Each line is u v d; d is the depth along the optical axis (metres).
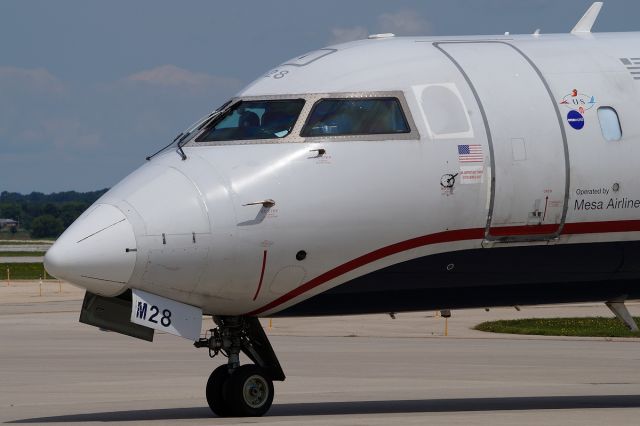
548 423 50.50
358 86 54.19
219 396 54.66
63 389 71.50
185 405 61.84
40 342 112.38
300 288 52.88
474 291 55.81
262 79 55.41
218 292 51.94
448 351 100.81
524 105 55.25
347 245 52.59
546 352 99.19
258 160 52.31
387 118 53.78
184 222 50.66
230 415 54.12
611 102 56.50
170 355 98.00
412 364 88.56
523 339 115.62
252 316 54.34
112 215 50.66
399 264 53.59
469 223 53.94
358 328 132.50
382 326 135.00
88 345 108.75
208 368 86.25
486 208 54.03
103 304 53.03
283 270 52.12
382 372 82.25
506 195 54.19
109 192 52.97
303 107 53.53
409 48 56.59
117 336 119.56
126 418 55.44
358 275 53.28
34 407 61.84
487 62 56.41
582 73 57.06
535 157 54.66
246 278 51.78
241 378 53.78
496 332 125.81
